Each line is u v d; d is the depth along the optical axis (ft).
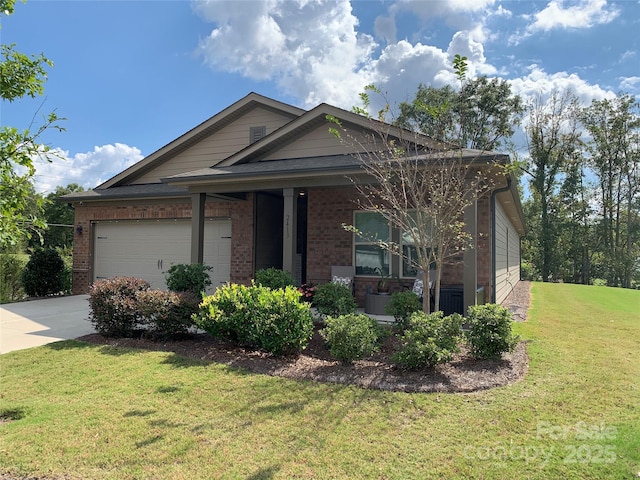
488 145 31.94
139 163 46.39
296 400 14.35
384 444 11.29
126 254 44.55
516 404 13.79
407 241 33.19
